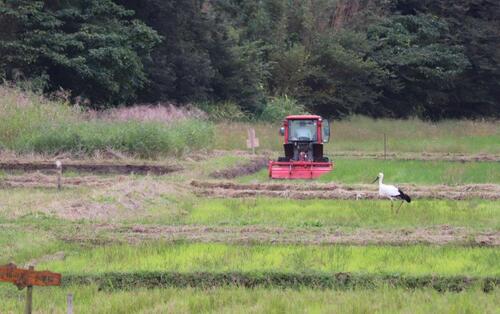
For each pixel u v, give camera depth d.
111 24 77.56
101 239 29.28
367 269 24.22
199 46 93.12
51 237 29.52
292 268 24.09
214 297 21.58
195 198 40.47
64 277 23.66
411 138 89.38
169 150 57.53
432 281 23.12
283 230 31.08
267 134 80.25
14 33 73.25
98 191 39.03
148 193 39.31
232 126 82.50
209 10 99.62
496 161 65.00
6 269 16.22
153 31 79.44
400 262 25.16
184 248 27.20
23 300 21.86
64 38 73.56
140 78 79.12
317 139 56.56
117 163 53.12
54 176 47.62
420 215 34.81
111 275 23.70
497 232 30.77
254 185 45.03
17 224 31.80
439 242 28.69
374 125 96.19
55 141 55.34
